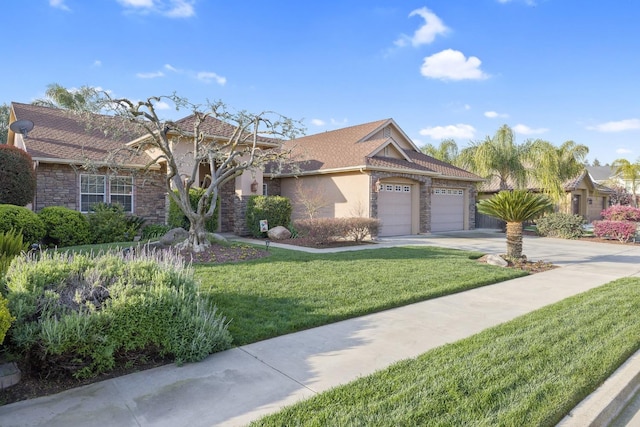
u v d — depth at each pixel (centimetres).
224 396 349
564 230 1928
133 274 467
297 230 1594
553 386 360
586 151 2475
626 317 577
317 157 2064
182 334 421
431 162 2297
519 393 348
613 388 372
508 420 305
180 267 544
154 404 334
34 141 1517
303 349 462
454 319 584
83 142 1625
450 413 313
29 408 324
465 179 2253
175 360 418
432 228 2167
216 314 555
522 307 654
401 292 714
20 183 1167
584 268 1064
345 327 543
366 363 423
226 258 995
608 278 920
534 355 432
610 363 412
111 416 314
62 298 410
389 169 1802
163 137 988
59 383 368
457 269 936
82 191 1533
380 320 577
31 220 1073
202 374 393
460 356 431
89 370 376
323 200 1925
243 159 1700
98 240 1312
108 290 427
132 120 947
